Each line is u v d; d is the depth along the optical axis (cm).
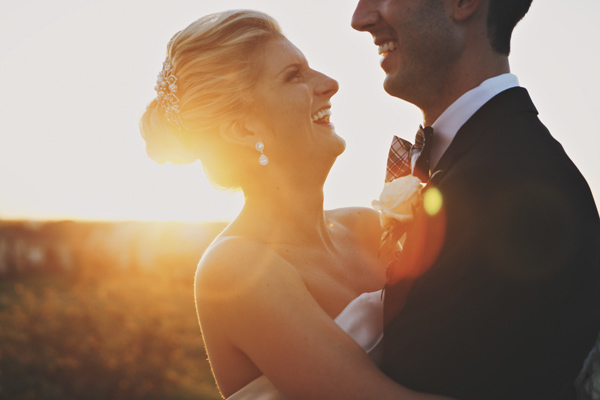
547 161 184
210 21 246
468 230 178
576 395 191
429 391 182
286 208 242
